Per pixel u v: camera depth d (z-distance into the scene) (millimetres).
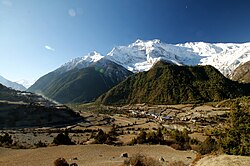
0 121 133250
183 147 59656
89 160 40656
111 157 44125
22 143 75688
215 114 160375
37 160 40969
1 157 44000
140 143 68062
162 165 31109
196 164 18984
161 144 67250
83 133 110812
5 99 189000
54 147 55969
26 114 146875
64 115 161375
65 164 34656
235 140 36094
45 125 140500
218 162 17922
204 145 50312
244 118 36844
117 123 150875
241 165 16859
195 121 144125
